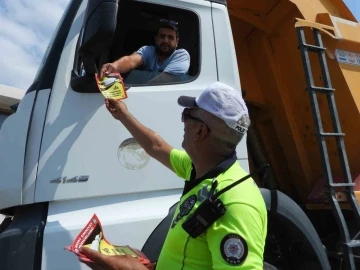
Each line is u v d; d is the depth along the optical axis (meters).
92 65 2.41
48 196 2.34
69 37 2.63
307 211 3.78
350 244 2.99
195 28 2.95
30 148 2.41
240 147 2.78
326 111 3.60
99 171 2.46
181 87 2.75
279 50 3.74
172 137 2.64
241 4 3.58
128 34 3.25
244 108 1.74
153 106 2.64
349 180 3.16
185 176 2.19
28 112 2.47
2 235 2.25
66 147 2.42
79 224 2.31
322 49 3.33
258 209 1.58
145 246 2.38
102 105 2.53
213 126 1.71
